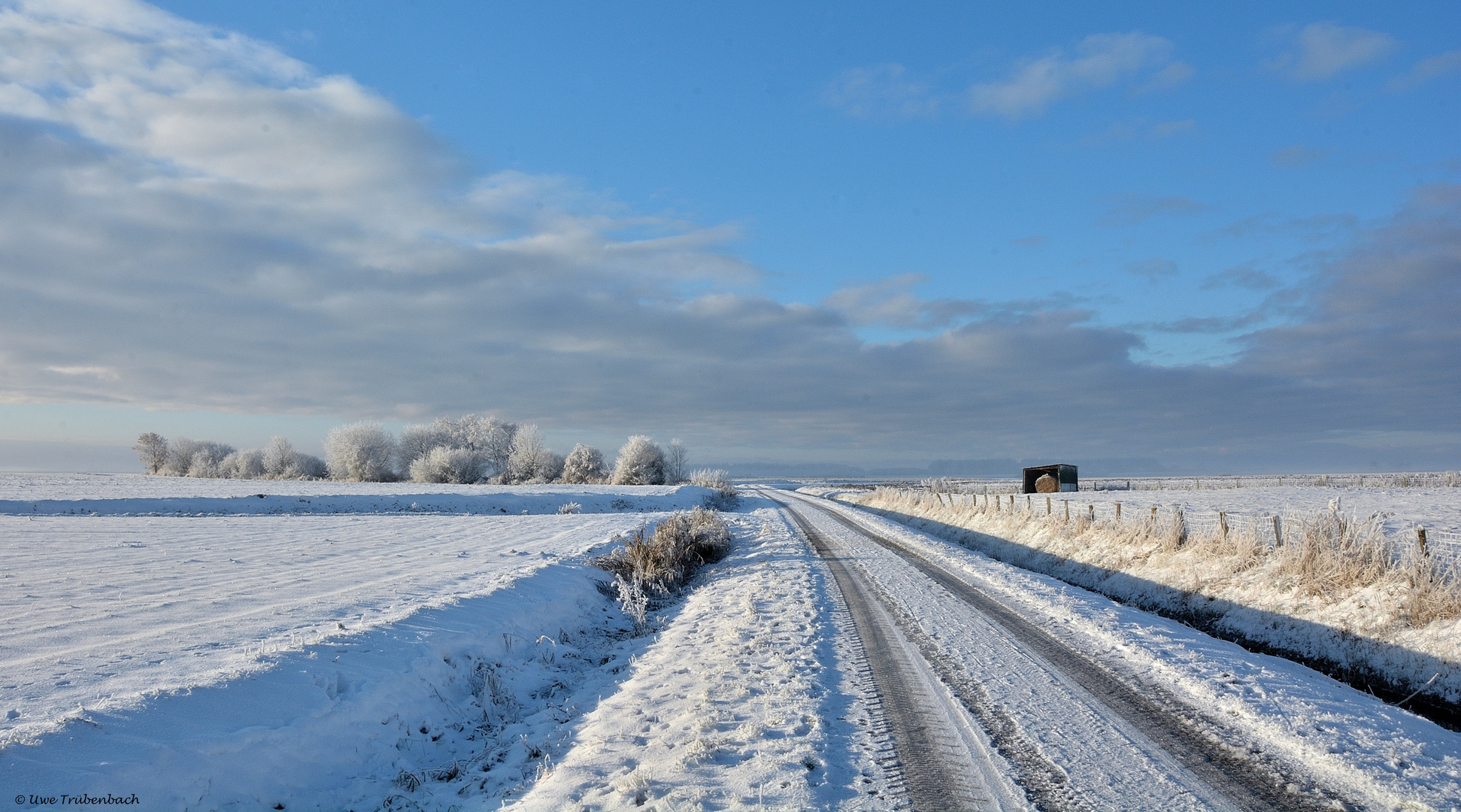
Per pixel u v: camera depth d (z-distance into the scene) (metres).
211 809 5.09
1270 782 5.25
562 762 6.11
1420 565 9.71
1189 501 31.50
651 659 9.87
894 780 5.34
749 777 5.41
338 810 5.63
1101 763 5.62
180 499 42.00
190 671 7.23
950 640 9.98
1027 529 23.42
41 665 7.46
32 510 37.41
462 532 27.61
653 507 50.19
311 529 28.44
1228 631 11.65
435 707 7.88
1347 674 9.14
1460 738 6.30
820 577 16.14
